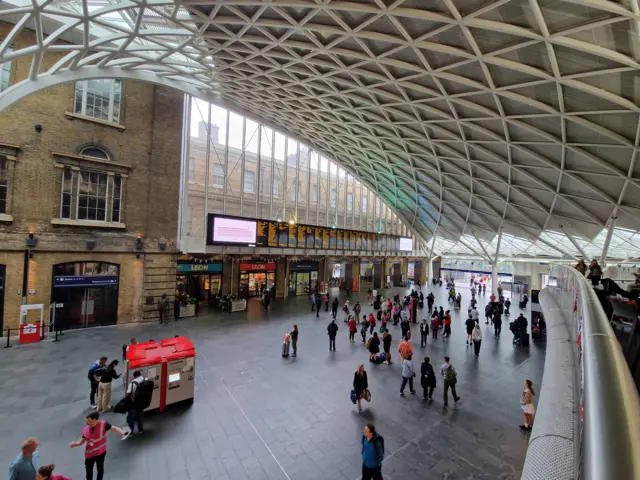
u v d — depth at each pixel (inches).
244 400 445.7
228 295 1088.2
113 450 338.3
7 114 665.6
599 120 544.4
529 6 380.5
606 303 223.6
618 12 330.0
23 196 682.2
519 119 631.8
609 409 38.7
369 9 440.5
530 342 753.6
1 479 295.0
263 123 1135.0
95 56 660.7
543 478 76.5
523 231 1192.2
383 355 592.4
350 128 965.2
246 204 1137.4
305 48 588.4
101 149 782.5
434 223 1592.0
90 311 772.6
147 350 426.6
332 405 438.6
